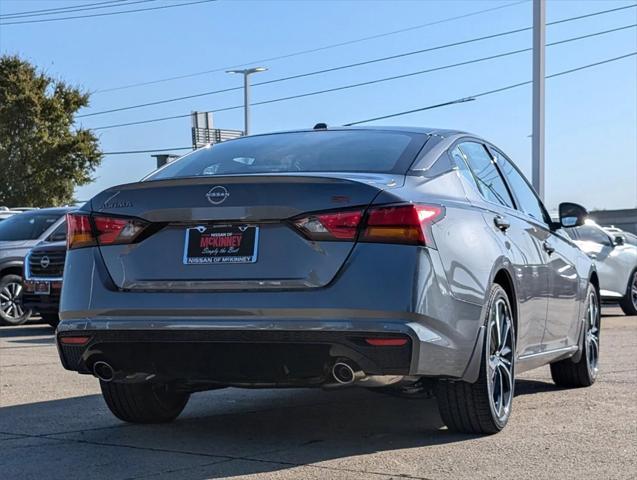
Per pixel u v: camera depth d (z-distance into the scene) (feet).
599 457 15.38
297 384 15.11
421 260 14.67
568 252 22.41
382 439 16.96
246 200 14.99
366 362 14.40
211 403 21.36
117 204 15.93
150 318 15.26
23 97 156.35
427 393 16.74
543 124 58.90
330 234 14.64
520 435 17.12
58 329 16.26
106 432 17.99
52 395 22.43
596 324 24.39
